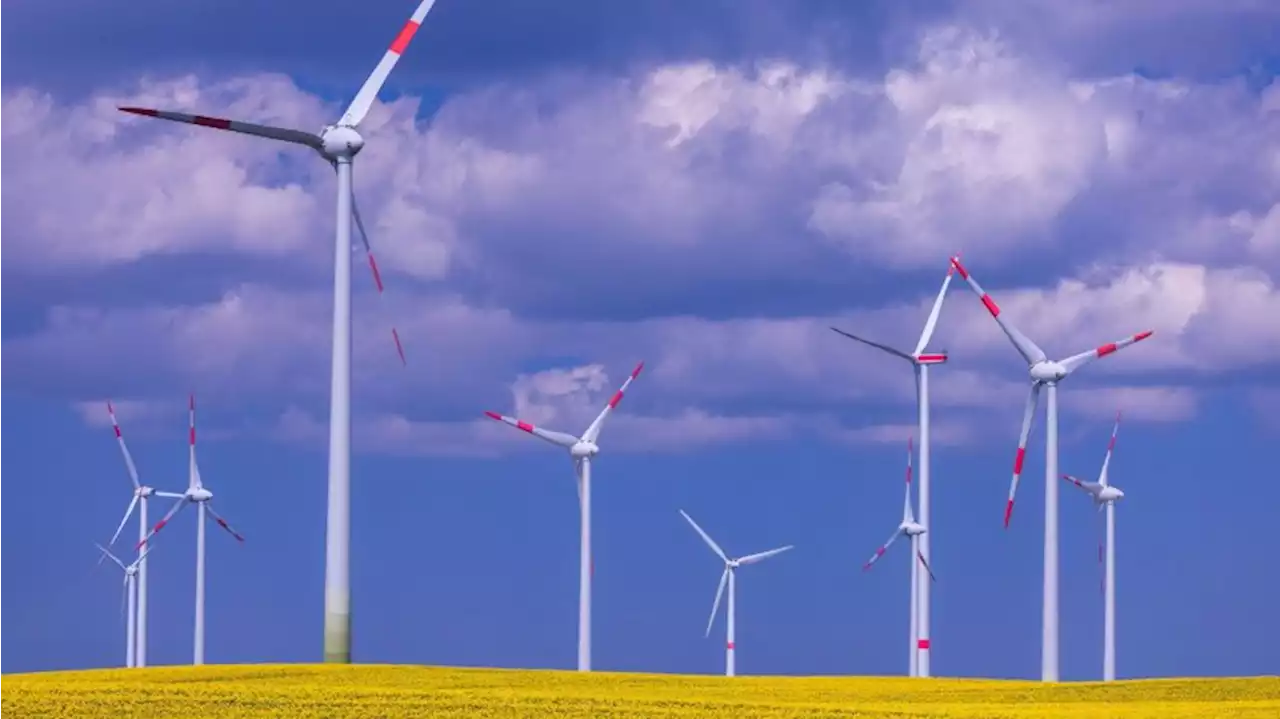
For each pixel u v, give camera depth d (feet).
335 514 279.90
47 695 239.71
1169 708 264.93
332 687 262.06
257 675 286.05
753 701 263.49
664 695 281.54
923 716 242.37
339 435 280.31
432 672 301.22
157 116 278.67
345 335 282.15
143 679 281.13
